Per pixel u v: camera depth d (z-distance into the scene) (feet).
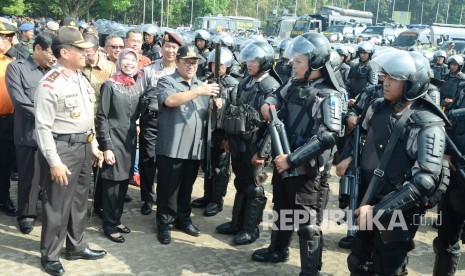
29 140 13.71
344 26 86.33
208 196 17.15
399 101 8.66
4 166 15.33
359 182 9.18
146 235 14.67
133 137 14.05
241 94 13.85
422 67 8.32
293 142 10.74
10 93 13.62
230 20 108.17
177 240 14.38
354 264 9.77
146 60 20.01
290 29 90.53
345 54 27.96
